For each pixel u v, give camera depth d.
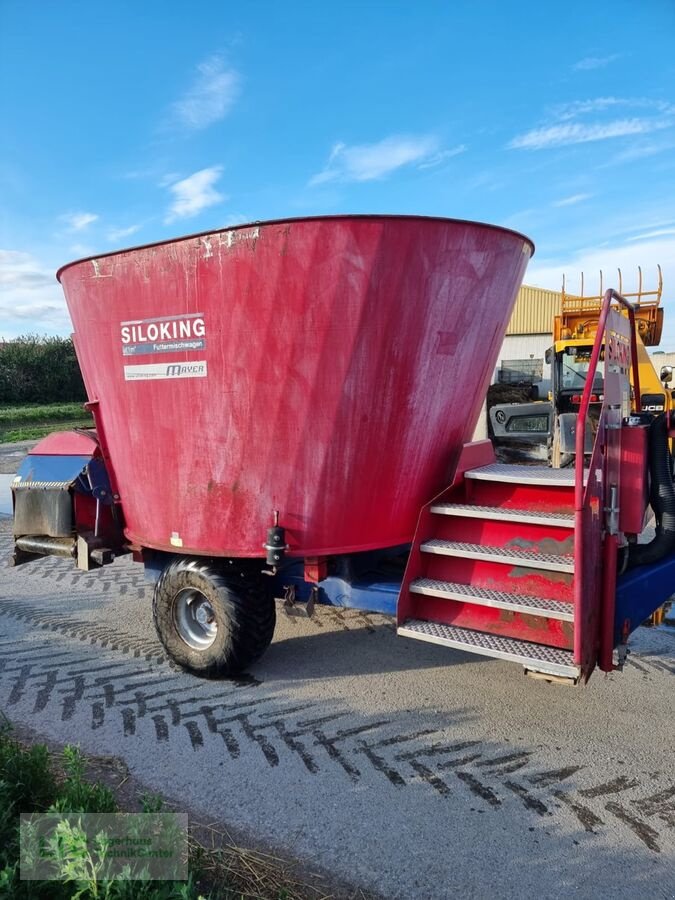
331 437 3.59
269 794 2.95
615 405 3.46
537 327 29.30
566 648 3.12
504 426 9.97
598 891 2.37
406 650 4.62
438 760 3.23
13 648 4.73
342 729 3.53
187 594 4.16
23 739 3.44
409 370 3.56
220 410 3.69
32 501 4.88
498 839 2.64
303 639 4.85
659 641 4.71
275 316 3.47
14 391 38.28
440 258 3.46
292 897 2.32
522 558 3.29
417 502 3.88
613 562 3.21
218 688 4.04
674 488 3.55
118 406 4.14
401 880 2.42
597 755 3.26
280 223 3.35
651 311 9.28
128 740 3.43
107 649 4.69
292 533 3.74
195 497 3.90
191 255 3.58
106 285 3.96
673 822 2.75
